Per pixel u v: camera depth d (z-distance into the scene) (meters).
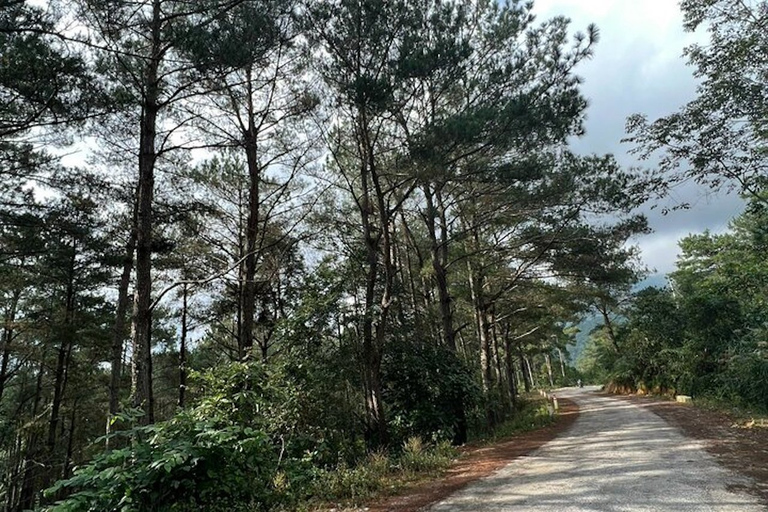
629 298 26.47
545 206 15.35
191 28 9.03
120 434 6.22
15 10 7.44
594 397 36.06
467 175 13.34
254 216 15.00
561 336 46.59
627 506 5.97
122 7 8.77
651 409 20.23
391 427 14.98
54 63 8.73
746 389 19.47
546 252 17.30
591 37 12.45
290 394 12.49
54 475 25.19
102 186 13.90
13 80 8.69
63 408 23.58
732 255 25.91
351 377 15.02
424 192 17.59
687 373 26.50
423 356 16.30
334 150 16.23
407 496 7.58
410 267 22.12
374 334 15.88
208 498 6.09
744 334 23.59
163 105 10.73
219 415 7.59
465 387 15.66
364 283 17.97
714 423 13.61
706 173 10.94
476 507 6.50
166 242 15.25
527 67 13.44
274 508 6.77
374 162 15.02
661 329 30.59
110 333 19.75
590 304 23.17
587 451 10.61
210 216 17.03
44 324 18.45
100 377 23.66
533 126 11.84
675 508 5.78
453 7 12.72
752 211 14.44
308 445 12.02
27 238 14.32
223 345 23.98
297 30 10.67
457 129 11.23
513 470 9.09
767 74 10.28
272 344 16.50
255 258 15.19
